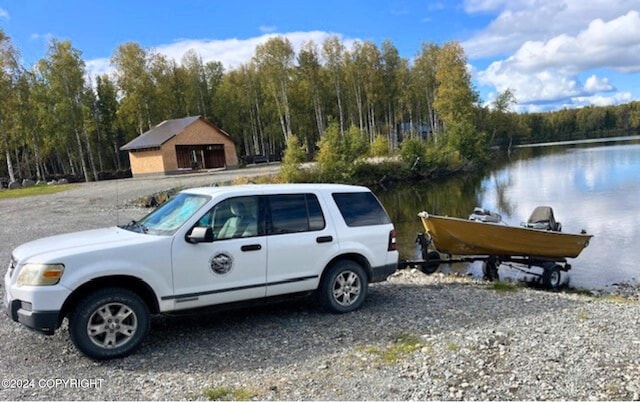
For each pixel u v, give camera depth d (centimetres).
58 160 6556
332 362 480
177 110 6544
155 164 4478
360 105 7144
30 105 5034
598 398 389
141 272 507
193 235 527
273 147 7406
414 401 392
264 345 533
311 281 619
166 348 528
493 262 1102
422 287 829
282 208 613
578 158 5669
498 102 7406
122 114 5759
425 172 4384
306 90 6775
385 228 685
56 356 511
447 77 5703
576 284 1099
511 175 4166
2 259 1101
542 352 491
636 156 5369
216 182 3069
